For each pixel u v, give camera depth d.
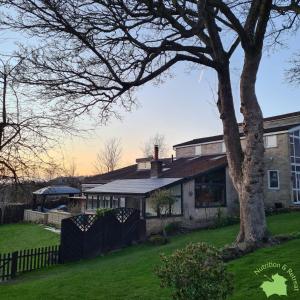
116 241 21.92
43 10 10.69
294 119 36.44
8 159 10.01
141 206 25.30
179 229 25.47
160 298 9.52
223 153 35.56
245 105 13.80
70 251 19.67
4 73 9.95
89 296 10.61
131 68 13.05
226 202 29.61
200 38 14.99
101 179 39.69
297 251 11.78
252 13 13.75
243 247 12.41
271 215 26.73
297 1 14.25
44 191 35.84
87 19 11.59
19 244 26.48
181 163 34.59
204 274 6.50
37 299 10.78
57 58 11.68
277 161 30.92
